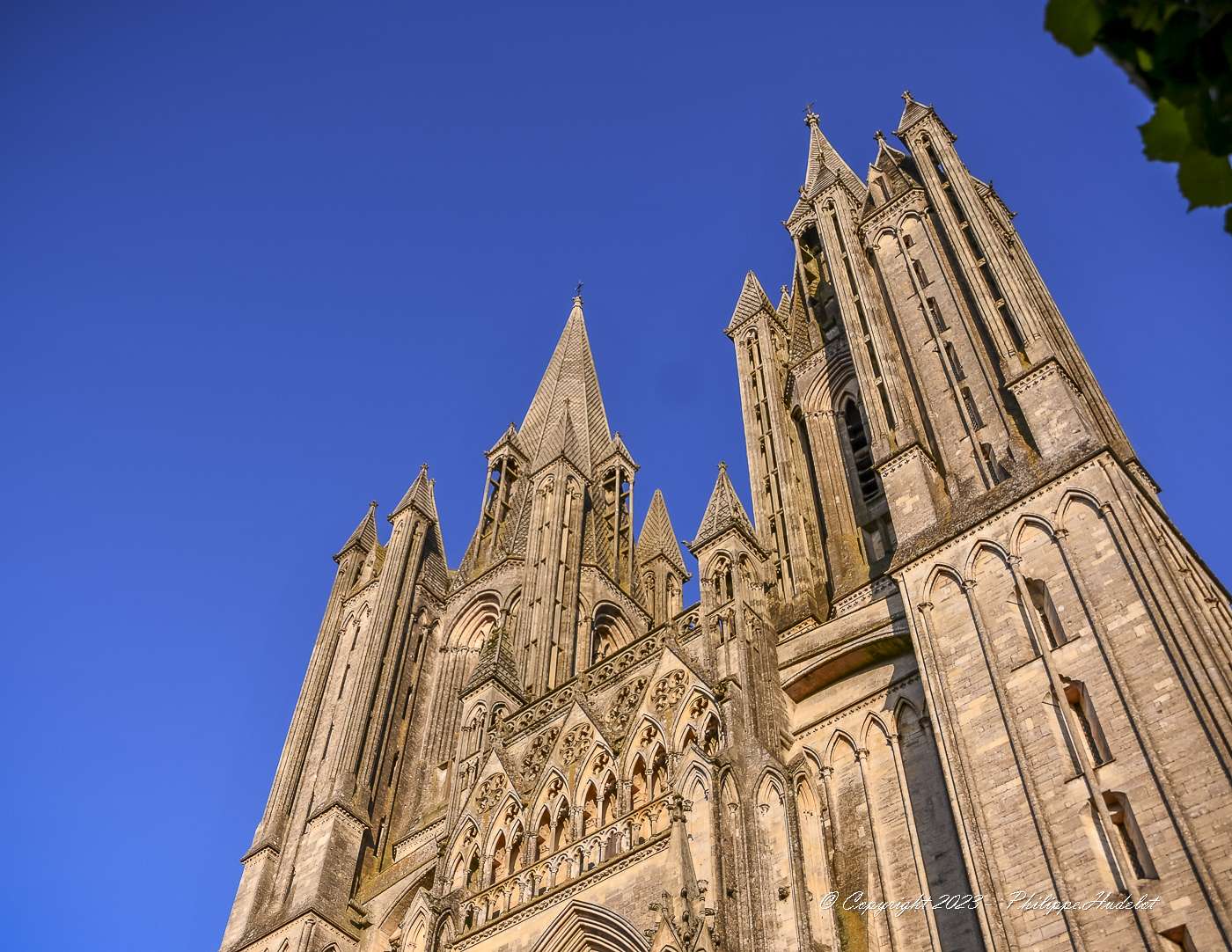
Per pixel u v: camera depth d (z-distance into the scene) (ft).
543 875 170.09
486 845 182.29
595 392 368.89
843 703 168.14
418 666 281.33
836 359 239.91
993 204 225.15
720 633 179.93
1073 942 108.58
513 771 190.29
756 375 251.39
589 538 300.40
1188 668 117.91
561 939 157.48
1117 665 123.54
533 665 243.40
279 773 254.06
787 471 224.74
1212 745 111.14
